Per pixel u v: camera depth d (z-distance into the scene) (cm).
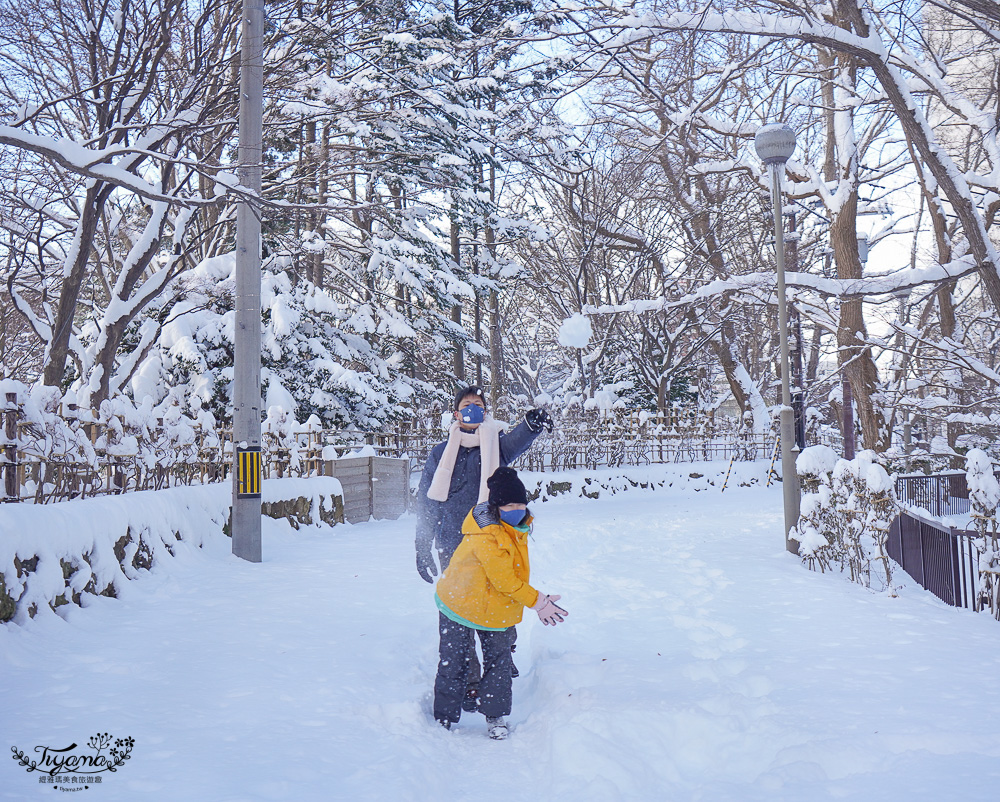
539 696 461
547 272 3244
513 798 323
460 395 500
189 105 1394
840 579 827
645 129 2292
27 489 756
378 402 2205
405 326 2408
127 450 867
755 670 460
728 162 2314
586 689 434
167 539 817
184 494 902
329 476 1430
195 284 1808
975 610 692
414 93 2006
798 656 498
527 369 4131
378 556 971
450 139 2152
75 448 774
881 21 1568
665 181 2934
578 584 796
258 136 984
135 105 1346
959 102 1596
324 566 886
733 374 3228
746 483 2708
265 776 309
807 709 386
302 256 2256
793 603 679
